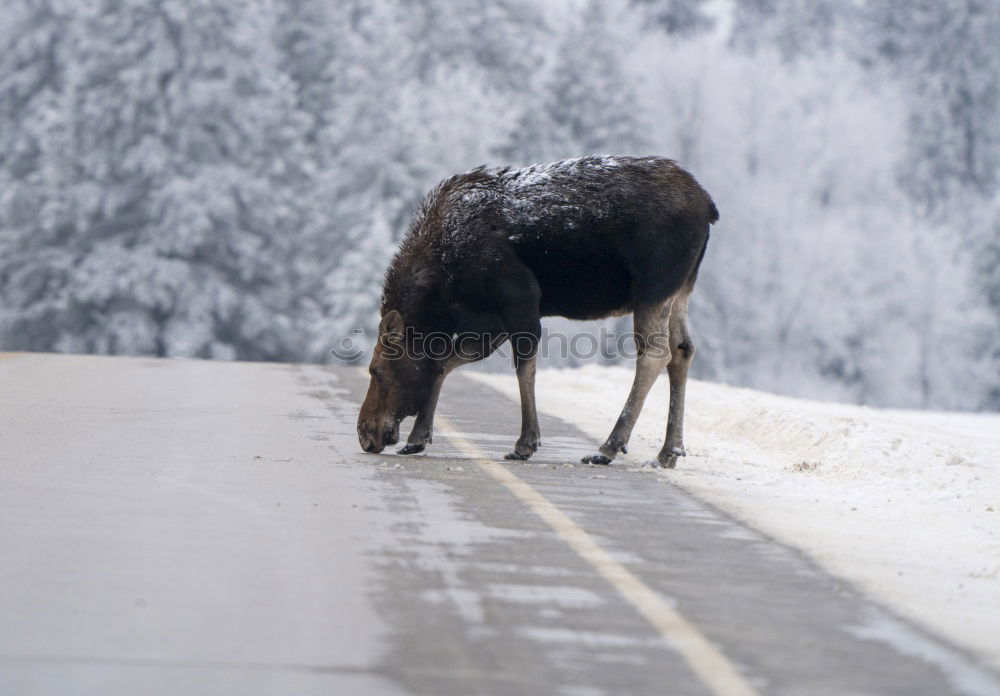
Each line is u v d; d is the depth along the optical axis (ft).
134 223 640.17
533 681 66.23
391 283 147.02
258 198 647.56
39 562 85.81
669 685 66.59
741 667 70.03
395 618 76.07
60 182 642.22
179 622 73.87
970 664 72.74
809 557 98.02
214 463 131.23
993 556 102.53
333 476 126.11
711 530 106.63
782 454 172.86
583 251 140.46
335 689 64.13
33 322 623.77
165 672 65.57
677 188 141.08
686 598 83.61
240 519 102.32
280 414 181.57
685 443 174.19
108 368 256.93
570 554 94.38
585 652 71.20
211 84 638.94
